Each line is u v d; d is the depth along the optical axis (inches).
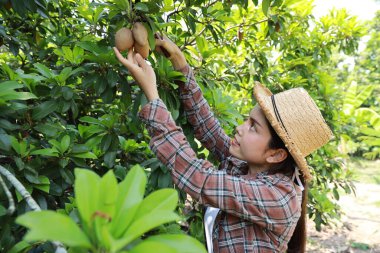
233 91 126.9
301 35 125.6
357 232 193.8
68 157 52.3
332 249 171.0
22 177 46.3
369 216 219.0
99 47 52.9
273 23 88.4
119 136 65.6
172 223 58.2
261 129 47.4
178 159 43.9
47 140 56.4
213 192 42.9
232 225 46.2
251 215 43.4
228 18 68.9
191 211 79.5
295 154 45.3
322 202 130.7
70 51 58.4
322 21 130.3
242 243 45.4
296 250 55.7
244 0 64.7
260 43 104.8
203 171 43.6
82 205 20.7
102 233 18.1
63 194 58.0
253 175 50.9
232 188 43.1
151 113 44.8
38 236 17.7
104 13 64.6
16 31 77.5
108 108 74.5
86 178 21.5
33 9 54.8
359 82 392.2
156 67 54.0
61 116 69.6
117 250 19.1
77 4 88.6
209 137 58.6
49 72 53.4
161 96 52.8
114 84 51.3
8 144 41.9
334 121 130.2
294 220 46.3
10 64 86.3
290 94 48.1
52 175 51.3
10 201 27.6
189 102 56.6
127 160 67.2
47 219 18.6
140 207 23.2
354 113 154.2
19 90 55.6
